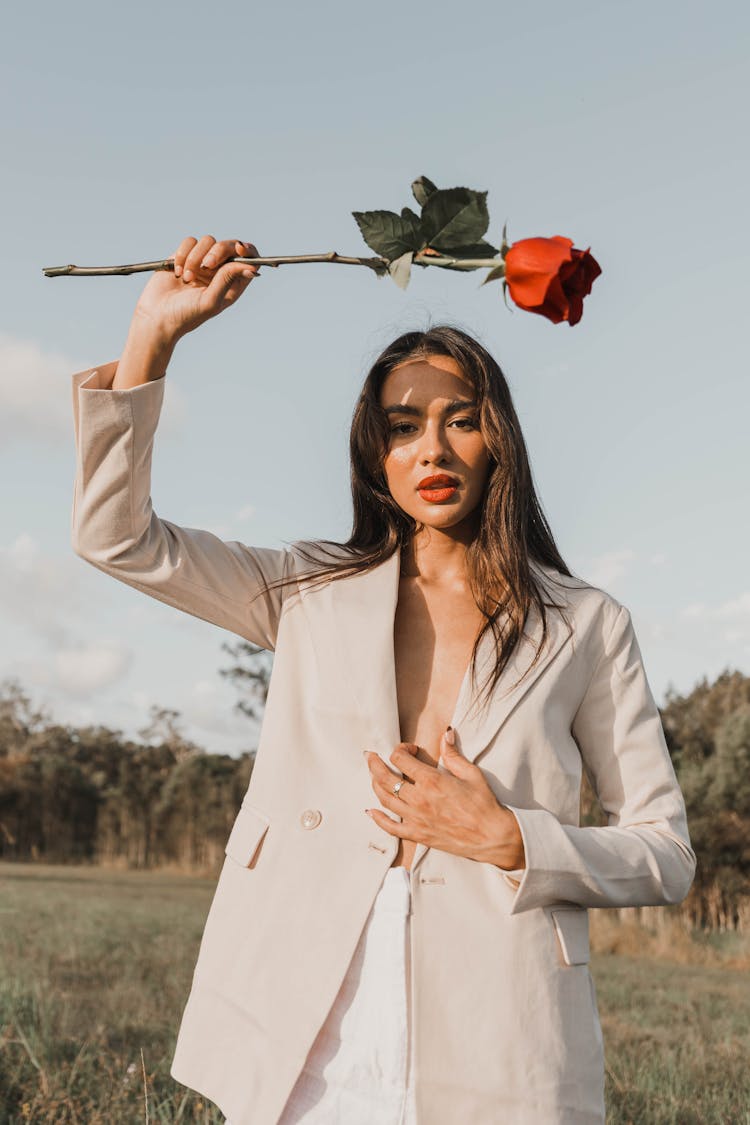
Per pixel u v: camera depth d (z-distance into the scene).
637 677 2.23
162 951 10.41
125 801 41.34
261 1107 1.91
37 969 8.52
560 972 1.96
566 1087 1.89
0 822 43.84
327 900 1.98
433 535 2.29
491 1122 1.85
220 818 38.22
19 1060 5.27
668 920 16.06
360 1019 1.95
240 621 2.28
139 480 2.11
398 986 1.94
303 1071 1.96
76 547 2.16
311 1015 1.92
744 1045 6.64
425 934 1.92
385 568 2.26
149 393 2.06
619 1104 4.91
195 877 34.22
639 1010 8.23
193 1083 1.99
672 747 25.03
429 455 2.15
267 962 1.99
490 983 1.90
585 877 1.92
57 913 14.94
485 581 2.20
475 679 2.09
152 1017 6.64
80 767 48.31
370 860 1.99
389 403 2.21
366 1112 1.91
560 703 2.13
